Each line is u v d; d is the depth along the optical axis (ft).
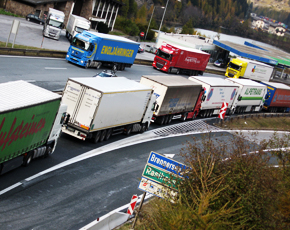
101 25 268.62
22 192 47.26
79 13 260.21
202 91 117.39
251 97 150.61
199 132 106.32
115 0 284.41
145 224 39.91
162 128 100.68
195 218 29.68
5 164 46.85
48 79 102.27
